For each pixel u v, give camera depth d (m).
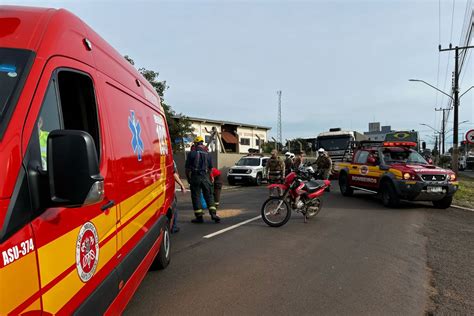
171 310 4.25
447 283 5.11
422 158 13.02
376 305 4.40
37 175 1.88
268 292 4.78
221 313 4.18
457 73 23.92
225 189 20.06
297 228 8.63
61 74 2.41
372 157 13.09
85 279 2.40
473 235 7.95
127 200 3.34
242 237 7.74
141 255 3.83
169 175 6.10
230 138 47.06
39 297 1.85
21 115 1.84
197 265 5.88
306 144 35.25
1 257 1.58
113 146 3.01
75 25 2.61
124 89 3.63
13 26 2.17
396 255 6.43
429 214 10.59
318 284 5.06
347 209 11.48
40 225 1.88
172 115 24.45
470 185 20.67
